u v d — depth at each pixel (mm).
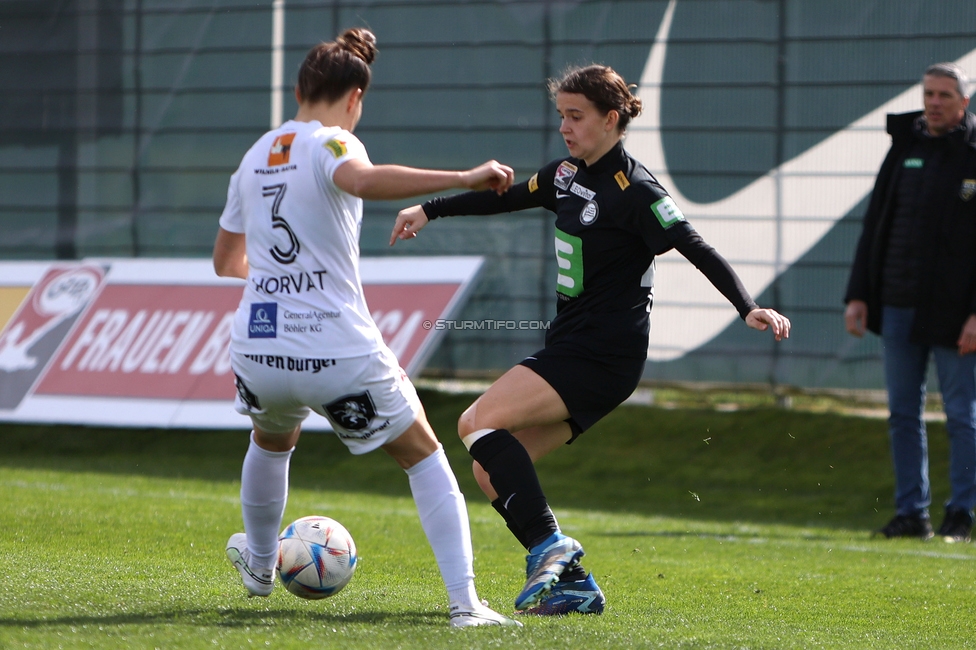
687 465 32844
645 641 11062
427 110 36344
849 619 14305
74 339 36406
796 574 18219
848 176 32938
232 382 33750
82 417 34469
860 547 21766
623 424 36000
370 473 33156
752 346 33625
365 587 14867
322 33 36969
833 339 33125
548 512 12344
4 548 16797
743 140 33781
